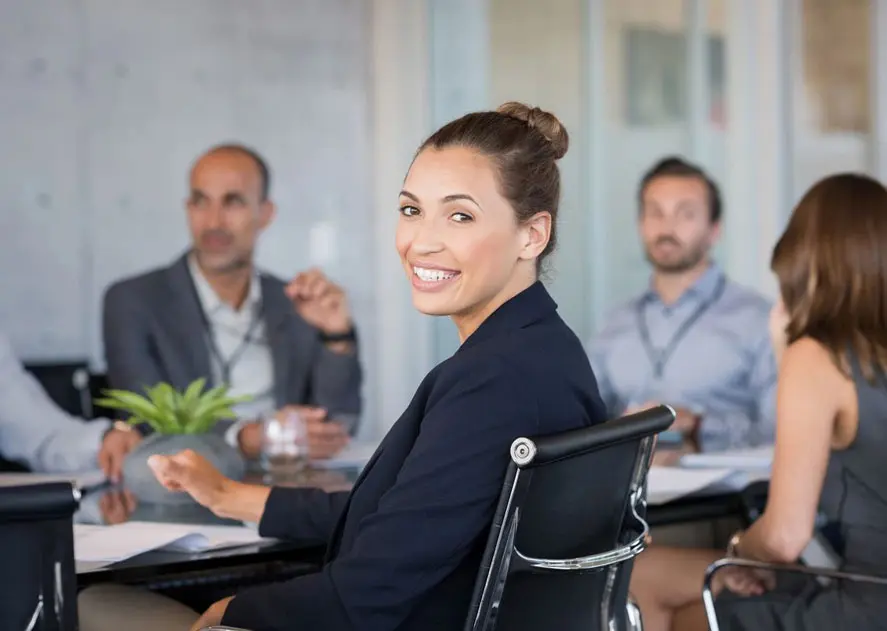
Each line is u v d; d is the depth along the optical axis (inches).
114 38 179.6
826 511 78.2
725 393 135.2
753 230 185.9
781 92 183.9
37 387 110.5
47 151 174.6
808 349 75.7
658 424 55.2
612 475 54.2
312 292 126.4
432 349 205.9
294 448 88.7
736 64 185.9
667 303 139.3
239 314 134.6
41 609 47.9
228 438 95.8
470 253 54.9
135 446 80.7
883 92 183.8
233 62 190.9
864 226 76.6
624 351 140.6
